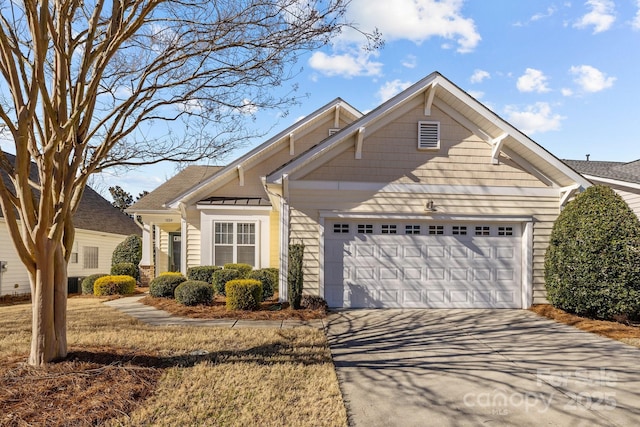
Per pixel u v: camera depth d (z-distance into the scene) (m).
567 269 8.27
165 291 10.43
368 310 8.84
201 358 5.18
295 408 3.81
